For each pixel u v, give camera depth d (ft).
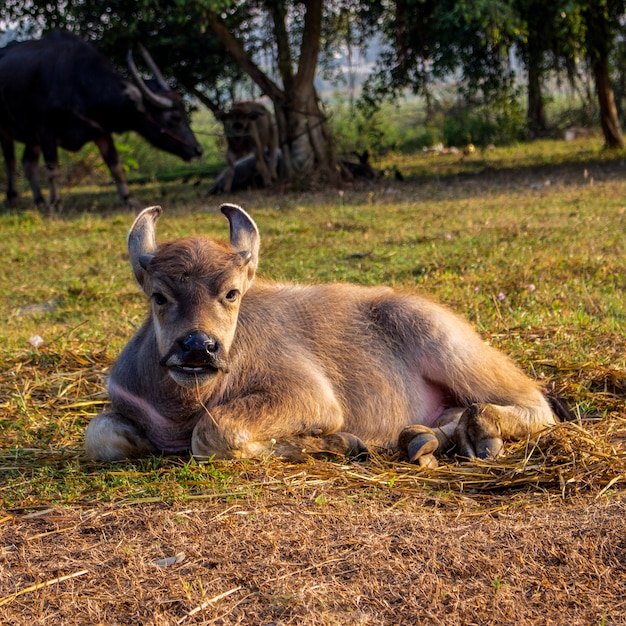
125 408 14.34
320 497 11.80
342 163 61.82
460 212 41.32
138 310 25.13
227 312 12.90
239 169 60.29
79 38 49.14
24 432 15.43
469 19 47.24
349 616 9.14
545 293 24.06
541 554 10.24
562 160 65.16
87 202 56.13
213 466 12.96
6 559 10.59
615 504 11.47
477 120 85.05
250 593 9.65
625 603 9.23
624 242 30.96
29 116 48.96
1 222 44.04
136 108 49.11
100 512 11.76
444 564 10.06
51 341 21.38
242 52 56.65
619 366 17.60
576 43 56.08
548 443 13.62
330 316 15.53
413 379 15.49
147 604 9.50
